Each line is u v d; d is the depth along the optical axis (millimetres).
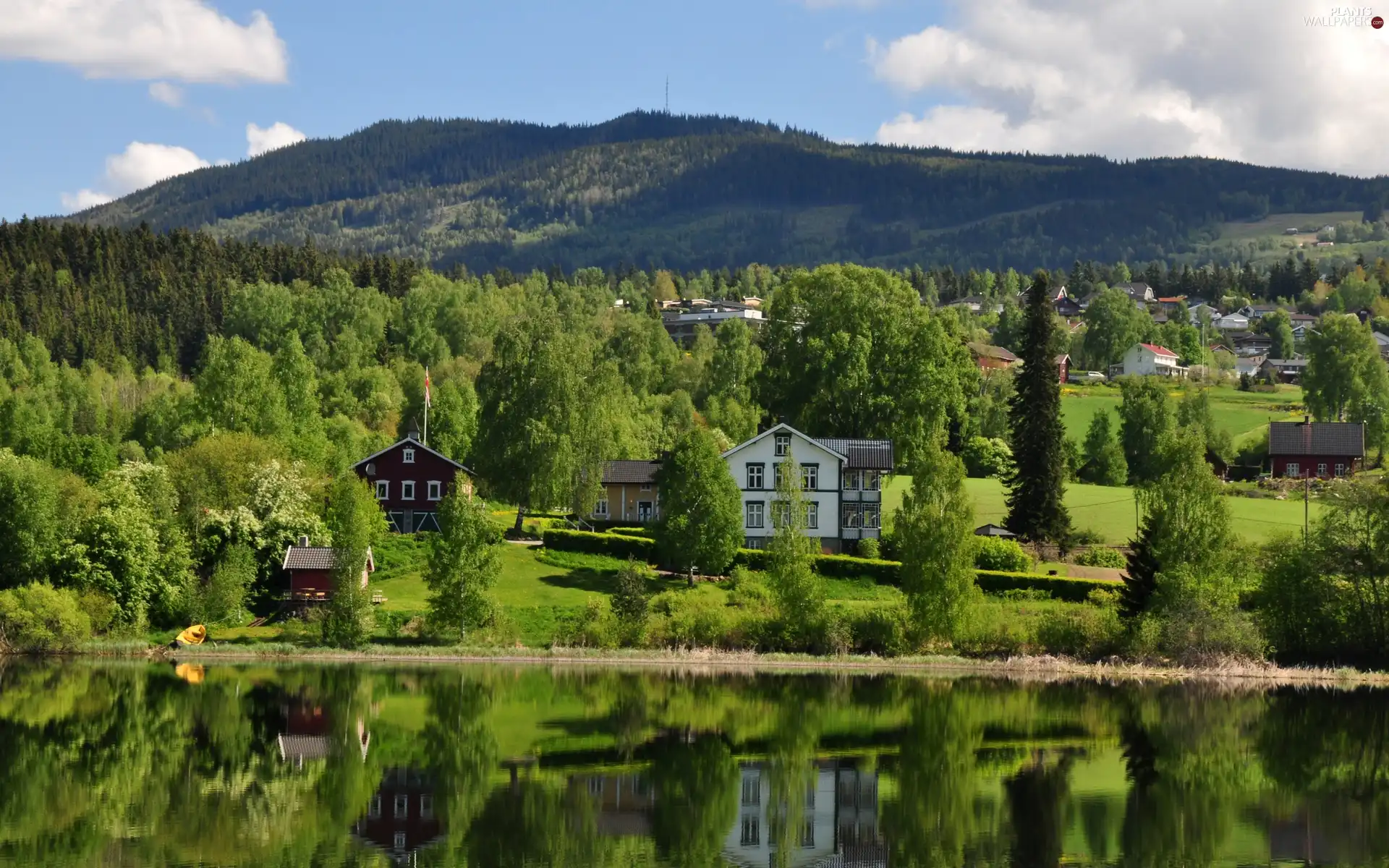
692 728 78688
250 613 112438
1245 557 106688
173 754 70375
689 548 117750
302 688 89312
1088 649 103750
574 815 60312
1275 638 104062
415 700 85438
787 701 87375
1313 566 102750
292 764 68688
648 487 150500
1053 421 136375
